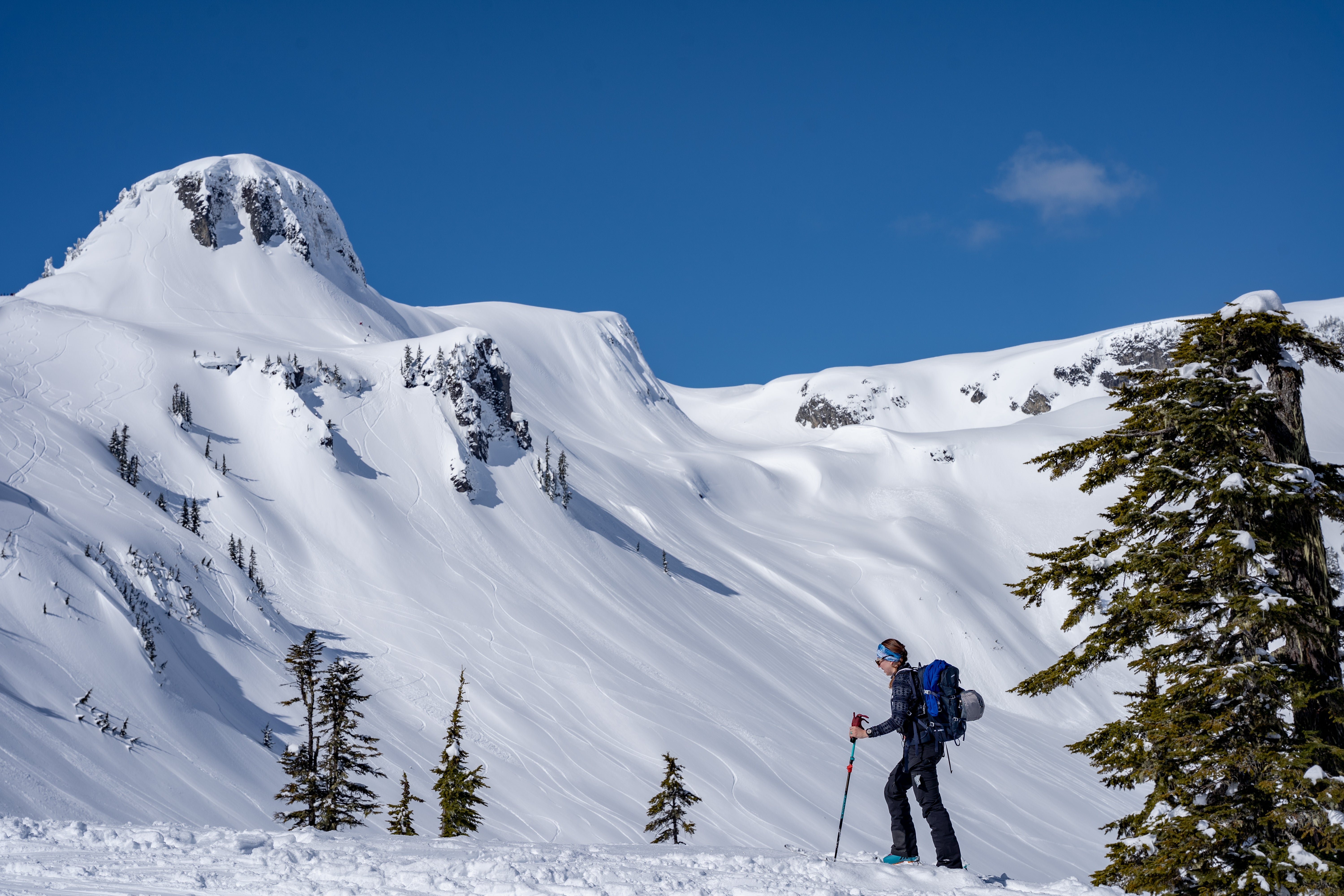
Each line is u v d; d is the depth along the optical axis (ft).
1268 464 39.99
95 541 226.17
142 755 159.22
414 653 264.11
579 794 210.59
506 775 211.61
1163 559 40.63
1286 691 36.99
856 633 426.51
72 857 28.30
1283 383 42.88
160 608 216.74
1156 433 43.29
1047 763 335.06
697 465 624.18
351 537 314.55
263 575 280.92
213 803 154.30
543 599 319.06
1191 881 36.65
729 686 298.56
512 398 654.12
